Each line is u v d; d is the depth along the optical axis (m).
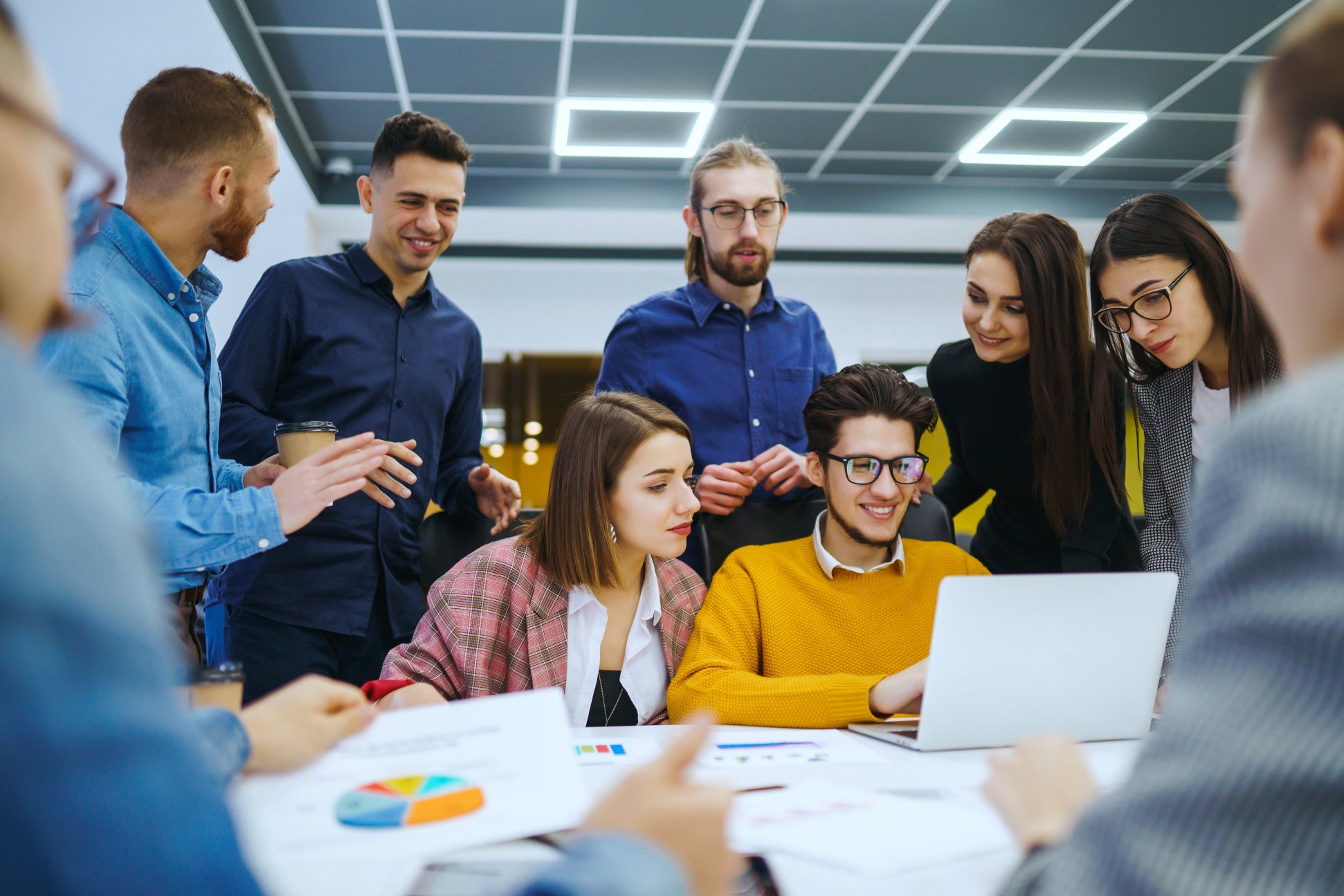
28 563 0.27
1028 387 2.01
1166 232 1.62
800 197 6.00
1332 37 0.49
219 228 1.67
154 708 0.29
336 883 0.68
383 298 2.26
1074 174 6.04
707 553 1.90
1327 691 0.39
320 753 0.83
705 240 2.31
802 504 1.98
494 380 6.74
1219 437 0.47
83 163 0.39
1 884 0.25
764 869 0.77
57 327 0.41
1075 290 1.84
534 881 0.36
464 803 0.76
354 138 5.38
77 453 0.31
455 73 4.59
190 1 3.26
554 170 5.81
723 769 1.04
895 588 1.67
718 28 4.21
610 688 1.60
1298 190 0.50
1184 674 0.45
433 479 2.30
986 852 0.75
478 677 1.53
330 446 1.54
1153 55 4.48
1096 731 1.18
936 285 6.93
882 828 0.80
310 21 4.11
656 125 5.20
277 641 2.02
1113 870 0.43
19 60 0.37
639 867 0.37
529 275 6.63
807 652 1.61
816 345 2.46
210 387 1.72
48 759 0.26
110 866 0.27
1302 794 0.39
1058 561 2.10
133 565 0.31
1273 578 0.41
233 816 0.32
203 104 1.59
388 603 2.14
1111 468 1.83
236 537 1.41
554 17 4.11
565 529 1.58
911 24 4.20
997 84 4.76
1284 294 0.52
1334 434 0.41
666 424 1.60
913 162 5.79
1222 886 0.39
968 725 1.12
